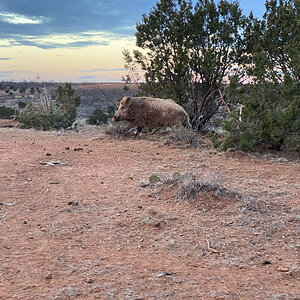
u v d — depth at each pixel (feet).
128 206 19.44
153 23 55.01
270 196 21.56
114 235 15.70
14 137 48.70
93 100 185.06
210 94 52.60
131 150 36.96
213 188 20.89
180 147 38.42
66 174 26.40
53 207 19.26
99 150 36.88
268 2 49.85
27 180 24.29
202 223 17.25
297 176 26.94
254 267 13.00
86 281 11.39
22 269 12.23
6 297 10.23
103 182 24.21
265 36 47.52
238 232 16.30
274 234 16.20
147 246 14.70
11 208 18.99
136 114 45.32
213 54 51.08
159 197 20.89
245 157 33.65
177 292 10.73
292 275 12.37
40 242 14.79
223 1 53.72
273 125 34.63
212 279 11.78
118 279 11.59
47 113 65.57
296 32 44.86
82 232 15.98
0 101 179.42
